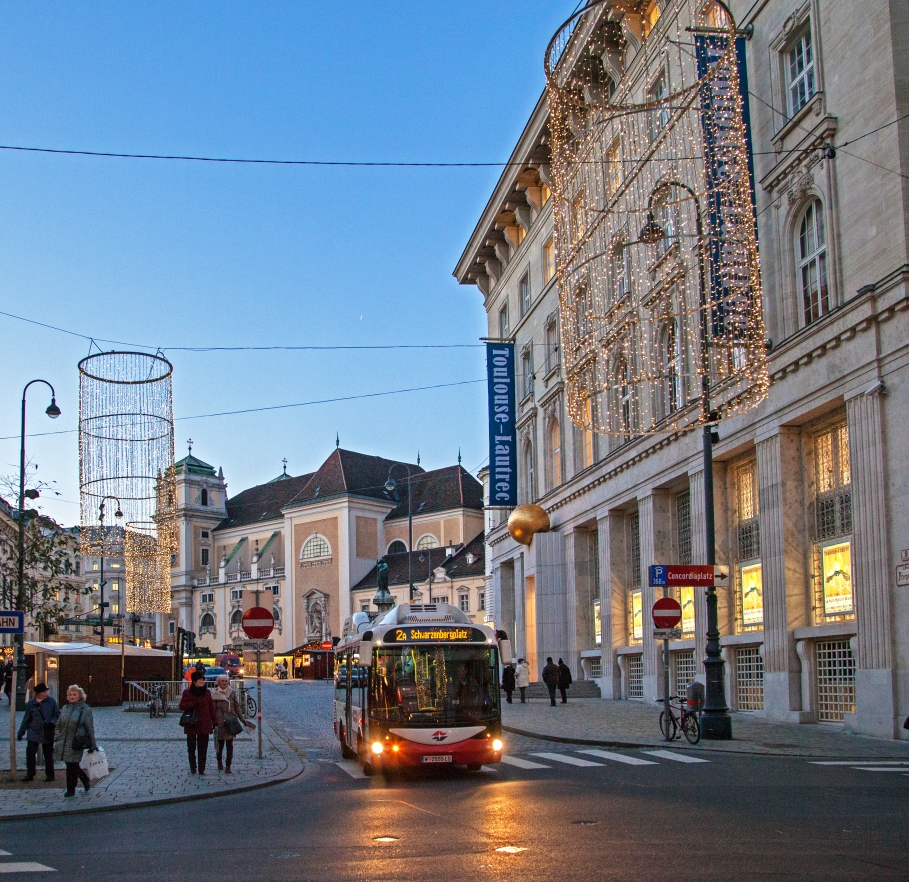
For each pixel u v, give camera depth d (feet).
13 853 35.42
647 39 107.24
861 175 74.43
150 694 133.08
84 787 52.42
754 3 88.58
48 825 43.04
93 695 136.67
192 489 391.86
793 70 84.99
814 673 82.53
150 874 30.60
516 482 164.25
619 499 122.31
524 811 41.57
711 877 27.17
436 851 33.12
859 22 74.59
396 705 58.95
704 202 87.61
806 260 82.64
